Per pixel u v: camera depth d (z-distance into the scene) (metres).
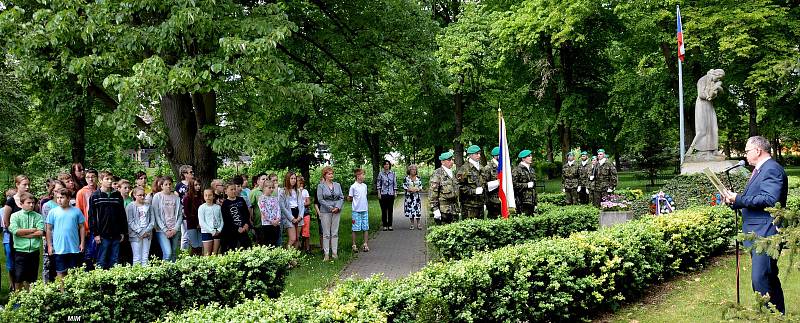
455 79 23.70
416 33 15.91
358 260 11.32
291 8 14.34
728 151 42.19
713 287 7.14
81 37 10.27
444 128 26.88
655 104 22.56
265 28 10.24
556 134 35.19
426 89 17.28
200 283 6.26
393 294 4.77
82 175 10.57
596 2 20.94
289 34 10.18
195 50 10.82
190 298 6.21
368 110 17.55
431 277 5.29
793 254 3.14
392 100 18.64
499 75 26.59
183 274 6.19
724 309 3.28
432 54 16.27
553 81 25.52
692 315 6.04
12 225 8.27
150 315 5.96
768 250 3.17
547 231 9.46
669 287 7.43
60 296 5.48
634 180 32.94
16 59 13.16
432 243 8.87
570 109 24.95
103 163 28.50
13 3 11.82
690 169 14.54
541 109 26.06
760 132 24.22
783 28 19.81
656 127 25.55
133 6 10.03
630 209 11.47
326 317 4.25
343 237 14.88
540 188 29.62
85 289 5.60
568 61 25.45
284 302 4.55
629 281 6.98
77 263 8.49
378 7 15.32
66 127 18.02
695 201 13.09
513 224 8.85
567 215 9.88
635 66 25.64
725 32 18.47
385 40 15.98
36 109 18.53
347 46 15.76
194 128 13.23
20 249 8.24
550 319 6.12
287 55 15.61
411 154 41.03
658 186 26.66
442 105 27.08
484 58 24.22
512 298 5.75
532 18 21.91
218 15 10.46
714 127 14.43
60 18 9.75
